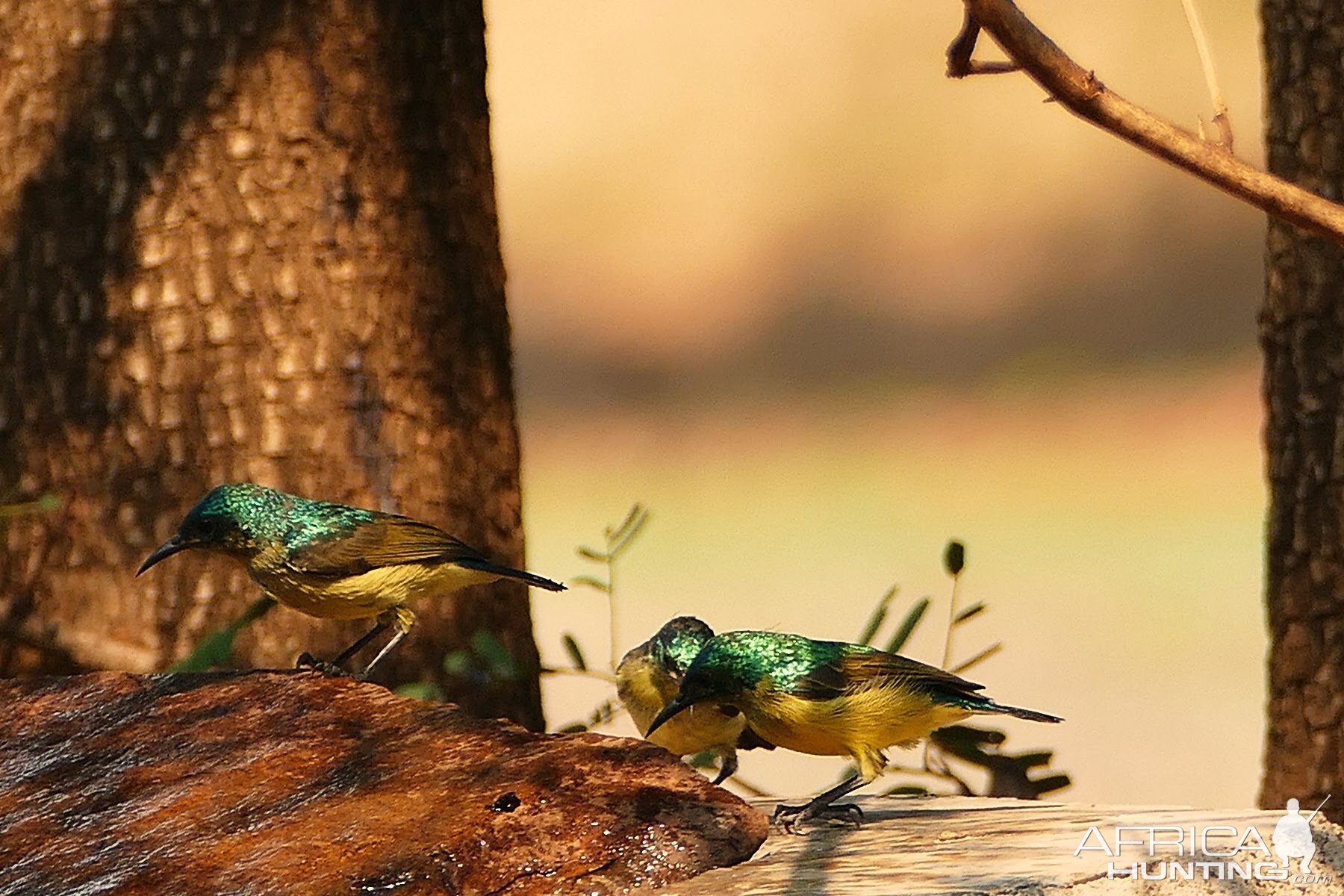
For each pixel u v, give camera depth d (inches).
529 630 471.2
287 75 440.5
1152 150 295.3
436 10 460.8
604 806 290.0
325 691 342.3
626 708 429.4
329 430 439.8
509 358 479.2
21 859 289.9
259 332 438.3
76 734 333.7
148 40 440.5
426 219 454.6
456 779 301.6
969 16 285.7
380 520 400.8
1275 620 461.7
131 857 286.4
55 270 443.5
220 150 439.2
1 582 447.2
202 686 347.9
